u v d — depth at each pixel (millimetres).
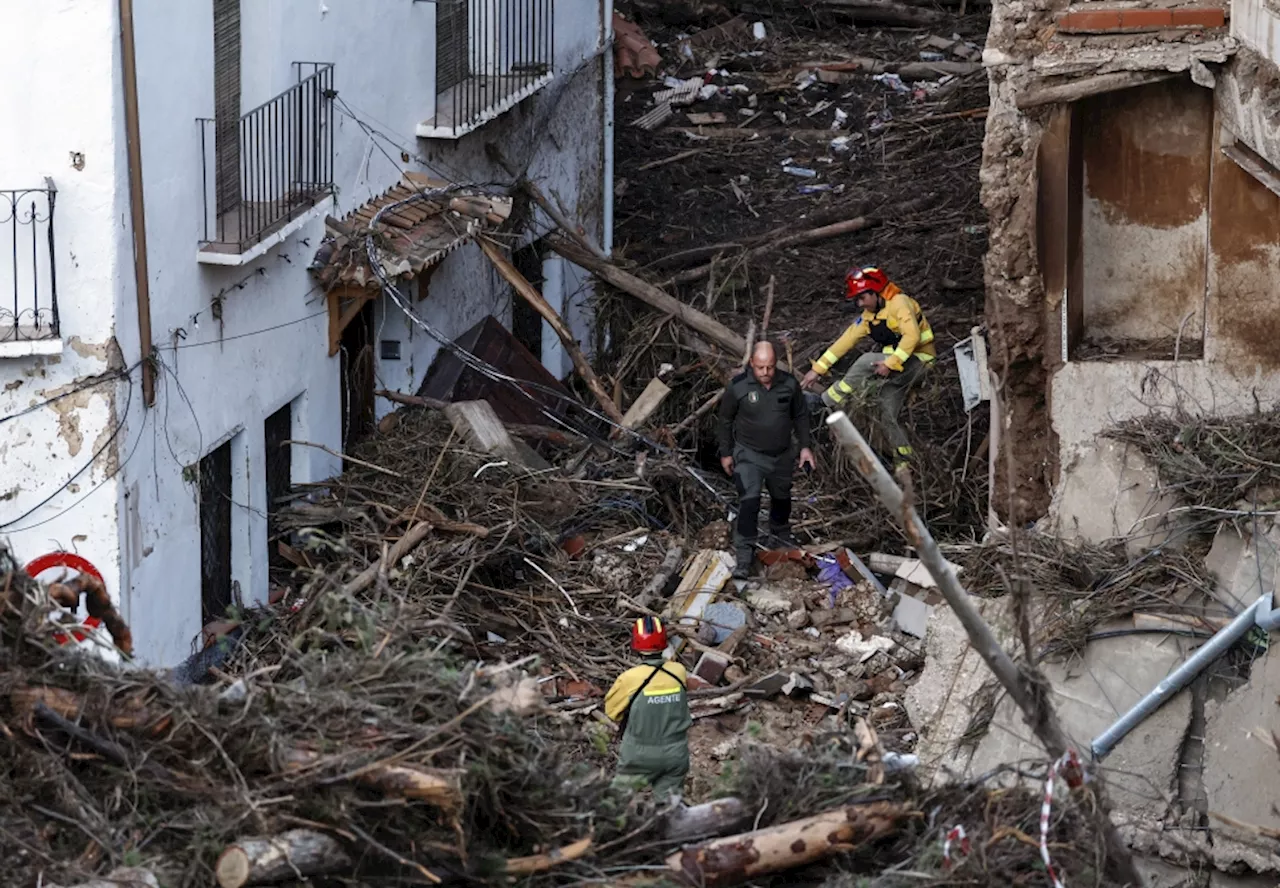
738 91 41688
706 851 11812
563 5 32938
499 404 28672
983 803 12148
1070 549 17719
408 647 12383
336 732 11180
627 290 32406
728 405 24250
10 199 18703
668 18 44625
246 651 21094
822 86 41719
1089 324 21188
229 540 22844
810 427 26312
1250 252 19719
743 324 33062
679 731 16047
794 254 35281
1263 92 18219
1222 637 15633
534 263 33438
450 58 29094
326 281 24375
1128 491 17875
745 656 22500
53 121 18609
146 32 19266
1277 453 17516
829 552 24719
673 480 26891
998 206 20156
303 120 23328
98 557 19422
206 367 21281
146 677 11469
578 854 11352
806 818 12094
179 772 11195
